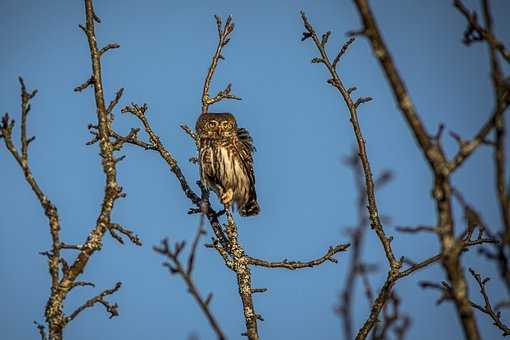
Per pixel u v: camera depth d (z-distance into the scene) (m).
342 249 13.38
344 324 5.29
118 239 10.76
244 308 13.08
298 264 13.41
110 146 11.50
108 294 10.21
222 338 6.13
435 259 10.94
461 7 6.59
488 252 5.61
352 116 11.94
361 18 5.89
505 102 5.94
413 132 6.01
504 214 5.50
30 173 10.18
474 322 5.85
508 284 5.51
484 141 6.00
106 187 11.12
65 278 10.20
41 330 9.79
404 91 5.94
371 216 11.27
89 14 11.96
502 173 5.62
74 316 10.07
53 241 10.19
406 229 6.00
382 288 10.77
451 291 5.93
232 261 13.71
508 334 11.27
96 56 11.87
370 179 11.41
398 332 5.91
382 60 5.91
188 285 6.14
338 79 12.30
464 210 5.84
